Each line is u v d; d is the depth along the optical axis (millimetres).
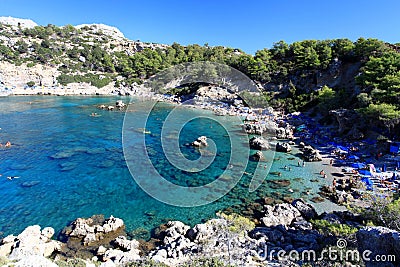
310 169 39344
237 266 15641
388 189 30625
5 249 19812
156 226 24781
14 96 113938
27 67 130250
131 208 27781
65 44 163750
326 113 66000
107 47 176500
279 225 23375
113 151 46031
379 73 59781
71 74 137125
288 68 99875
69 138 53812
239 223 22750
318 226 22078
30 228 22453
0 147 46500
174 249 20125
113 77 144875
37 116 74688
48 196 29766
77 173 36344
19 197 29328
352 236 16828
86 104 99250
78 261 15789
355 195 30203
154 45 186750
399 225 17859
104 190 31625
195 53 134500
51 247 20750
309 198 30344
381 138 43562
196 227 22516
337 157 43906
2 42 139375
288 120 72000
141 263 16203
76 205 28031
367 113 47250
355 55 84188
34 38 160250
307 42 105438
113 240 22500
